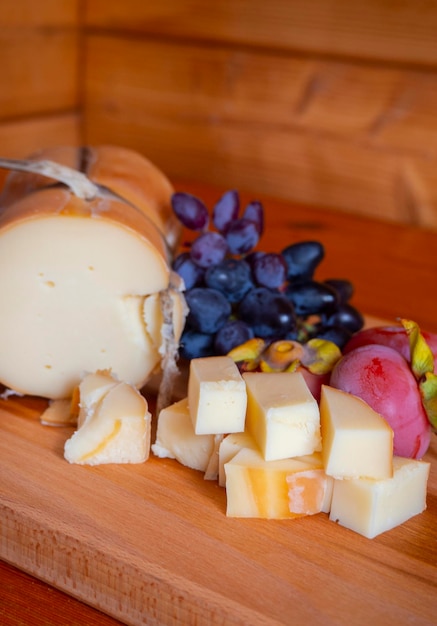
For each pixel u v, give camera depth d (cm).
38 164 45
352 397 40
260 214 52
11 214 45
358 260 71
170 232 53
